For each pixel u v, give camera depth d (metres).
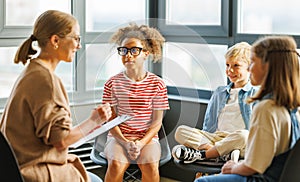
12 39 3.64
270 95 2.25
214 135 3.07
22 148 2.34
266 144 2.18
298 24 3.48
